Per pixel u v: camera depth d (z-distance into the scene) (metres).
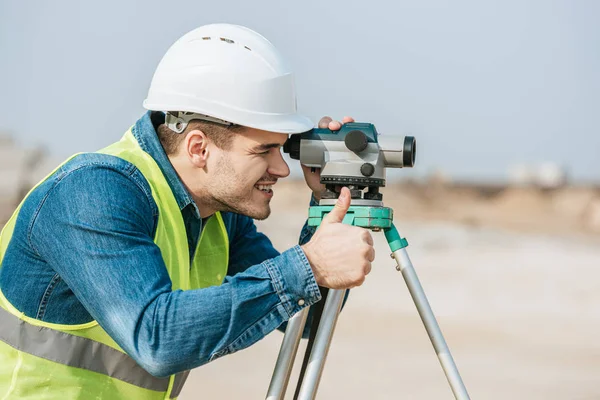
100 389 2.85
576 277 14.32
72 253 2.63
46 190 2.73
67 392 2.81
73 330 2.81
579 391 7.96
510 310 11.65
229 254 3.47
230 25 2.98
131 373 2.87
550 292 13.02
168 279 2.66
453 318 11.01
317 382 2.82
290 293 2.61
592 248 18.02
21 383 2.80
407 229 19.89
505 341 9.86
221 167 2.90
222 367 8.25
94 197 2.65
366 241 2.65
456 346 9.53
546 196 23.72
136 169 2.80
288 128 2.89
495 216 22.77
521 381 8.23
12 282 2.82
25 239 2.76
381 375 8.12
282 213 20.67
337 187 3.04
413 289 2.90
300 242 3.34
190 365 2.60
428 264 15.16
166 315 2.54
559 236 19.84
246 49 2.91
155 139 2.93
